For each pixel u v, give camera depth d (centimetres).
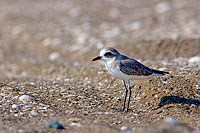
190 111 865
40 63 1672
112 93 1056
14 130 657
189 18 2267
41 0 3297
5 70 1612
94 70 1338
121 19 2431
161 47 1656
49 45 1975
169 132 649
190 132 648
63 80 1278
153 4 2873
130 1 3078
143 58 1516
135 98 996
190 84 1009
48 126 686
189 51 1572
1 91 1006
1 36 2253
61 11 2800
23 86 1098
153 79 1049
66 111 862
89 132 659
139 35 1933
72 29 2234
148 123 782
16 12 2812
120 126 736
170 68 1198
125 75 876
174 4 2777
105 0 3169
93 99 993
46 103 920
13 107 862
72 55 1755
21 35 2238
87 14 2638
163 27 2084
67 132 658
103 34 2044
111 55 888
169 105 901
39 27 2350
